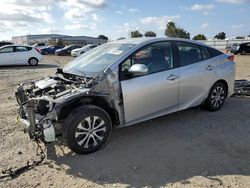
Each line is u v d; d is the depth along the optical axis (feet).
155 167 12.03
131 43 15.64
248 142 14.58
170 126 16.69
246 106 20.97
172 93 15.81
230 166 12.08
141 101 14.46
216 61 18.56
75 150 12.81
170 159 12.71
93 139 13.17
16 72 46.21
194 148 13.82
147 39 15.81
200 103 18.16
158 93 15.06
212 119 17.93
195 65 17.10
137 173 11.58
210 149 13.70
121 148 13.80
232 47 108.17
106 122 13.43
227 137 15.20
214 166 12.08
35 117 12.46
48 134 12.14
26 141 14.71
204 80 17.63
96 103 13.60
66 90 13.16
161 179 11.14
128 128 16.33
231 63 19.77
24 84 16.24
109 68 13.52
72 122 12.43
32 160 12.69
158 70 15.25
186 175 11.40
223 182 10.90
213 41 167.73
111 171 11.75
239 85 24.22
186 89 16.56
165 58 15.76
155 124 16.98
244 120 17.87
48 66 59.11
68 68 16.20
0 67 56.39
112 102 13.65
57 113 12.37
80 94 12.63
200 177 11.25
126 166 12.13
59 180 11.15
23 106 13.91
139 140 14.73
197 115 18.61
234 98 23.40
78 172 11.70
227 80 19.34
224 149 13.71
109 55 15.16
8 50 57.21
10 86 31.27
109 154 13.19
